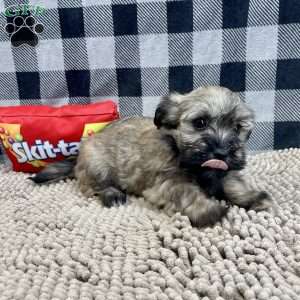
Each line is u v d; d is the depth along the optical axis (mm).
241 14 383
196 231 272
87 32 398
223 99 307
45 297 212
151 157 326
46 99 421
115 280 226
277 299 203
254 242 257
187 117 306
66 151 391
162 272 233
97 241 265
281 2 376
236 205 309
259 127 414
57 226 289
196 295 212
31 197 341
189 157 296
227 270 230
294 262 237
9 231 283
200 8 385
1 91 419
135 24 393
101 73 410
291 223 275
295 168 368
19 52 406
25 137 385
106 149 356
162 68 405
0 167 416
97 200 338
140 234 275
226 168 293
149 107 418
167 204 307
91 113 389
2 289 220
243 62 396
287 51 388
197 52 398
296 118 407
